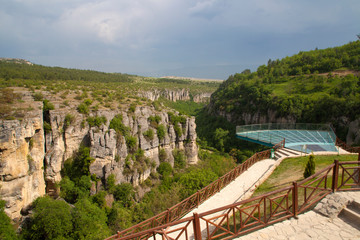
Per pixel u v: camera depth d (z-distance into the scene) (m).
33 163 36.88
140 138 59.34
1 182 31.42
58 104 50.03
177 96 199.12
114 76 175.62
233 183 19.89
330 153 23.89
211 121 134.12
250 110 116.00
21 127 33.91
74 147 47.16
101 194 43.38
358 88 84.06
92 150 46.97
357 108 73.94
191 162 76.56
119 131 53.25
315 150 26.81
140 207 43.72
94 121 49.62
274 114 102.25
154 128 65.06
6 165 31.44
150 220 13.14
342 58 117.56
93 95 69.88
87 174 46.09
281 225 9.71
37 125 37.47
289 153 26.31
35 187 37.25
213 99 157.38
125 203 45.56
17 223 31.52
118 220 38.12
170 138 71.81
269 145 32.16
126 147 53.28
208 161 75.50
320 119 85.25
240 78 165.38
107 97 71.75
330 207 10.20
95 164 46.84
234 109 124.38
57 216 27.92
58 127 44.91
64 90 68.88
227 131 108.00
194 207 16.42
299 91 105.12
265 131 38.47
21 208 33.44
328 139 31.72
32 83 70.31
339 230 9.05
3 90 45.62
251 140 35.28
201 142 108.19
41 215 27.77
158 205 41.34
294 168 20.83
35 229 26.98
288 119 95.44
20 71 89.31
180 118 75.25
